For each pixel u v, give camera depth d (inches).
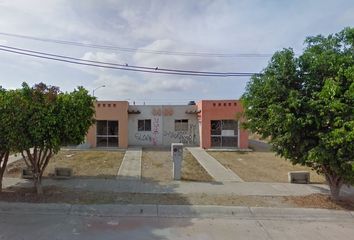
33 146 321.4
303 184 436.1
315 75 324.2
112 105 946.7
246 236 238.2
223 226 261.0
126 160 656.4
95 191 365.1
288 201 336.5
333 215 297.1
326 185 430.6
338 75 302.4
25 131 313.9
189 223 266.5
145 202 317.7
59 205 299.1
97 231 240.2
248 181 456.4
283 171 558.6
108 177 463.5
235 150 876.6
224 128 933.8
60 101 324.2
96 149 866.1
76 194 345.4
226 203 320.8
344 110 288.0
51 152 342.6
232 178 478.6
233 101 926.4
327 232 251.4
